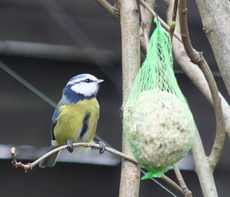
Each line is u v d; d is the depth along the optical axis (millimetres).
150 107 5016
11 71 9898
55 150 5195
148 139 4906
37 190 10000
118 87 10469
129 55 5590
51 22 10555
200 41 10750
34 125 9961
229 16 4988
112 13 6203
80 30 10625
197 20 10781
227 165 10039
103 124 10172
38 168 10094
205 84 6297
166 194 10117
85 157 10094
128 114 5098
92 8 10766
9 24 10328
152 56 5453
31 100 10055
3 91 9938
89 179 10180
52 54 10375
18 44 10211
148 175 5109
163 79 5414
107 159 10125
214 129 10297
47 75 10320
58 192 10055
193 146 5867
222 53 4918
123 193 5102
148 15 6734
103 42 10664
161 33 5480
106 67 10562
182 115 5023
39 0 10586
